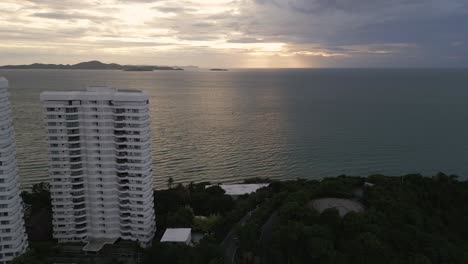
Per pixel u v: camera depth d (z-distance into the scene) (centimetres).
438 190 15175
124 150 12800
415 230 11481
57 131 12800
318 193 14400
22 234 11881
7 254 11456
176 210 14575
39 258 11794
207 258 11081
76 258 12225
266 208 13975
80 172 13088
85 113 12731
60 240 13275
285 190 15538
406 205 13050
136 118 12606
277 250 11031
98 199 13212
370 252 10456
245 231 11762
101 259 12131
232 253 12056
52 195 13100
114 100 12562
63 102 12644
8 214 11300
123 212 13100
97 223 13338
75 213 13200
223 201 15400
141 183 12850
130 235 13225
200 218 13862
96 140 12850
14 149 11581
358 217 11644
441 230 12875
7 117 11206
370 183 15650
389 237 11294
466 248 11962
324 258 10475
